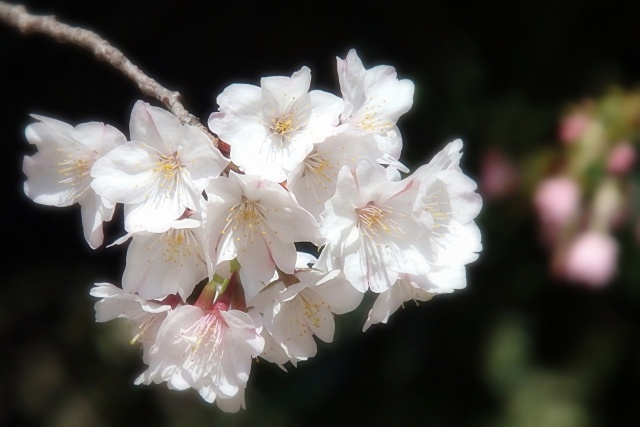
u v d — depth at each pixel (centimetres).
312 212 73
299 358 74
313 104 74
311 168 74
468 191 75
